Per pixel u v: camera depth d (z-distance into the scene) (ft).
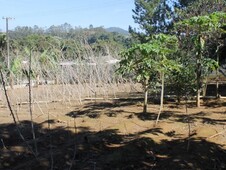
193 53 33.30
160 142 21.53
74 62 51.26
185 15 38.70
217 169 17.97
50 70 46.93
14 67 32.07
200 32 29.37
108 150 21.06
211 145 20.57
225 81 54.39
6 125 28.96
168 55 32.04
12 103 41.42
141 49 24.62
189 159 18.67
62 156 20.24
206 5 37.29
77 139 23.41
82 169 18.39
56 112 34.19
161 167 18.07
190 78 32.53
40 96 46.34
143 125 25.80
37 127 27.58
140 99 40.52
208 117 27.63
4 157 21.02
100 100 42.11
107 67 52.65
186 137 22.35
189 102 35.32
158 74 30.09
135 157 19.39
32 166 19.24
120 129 25.11
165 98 37.81
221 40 35.47
